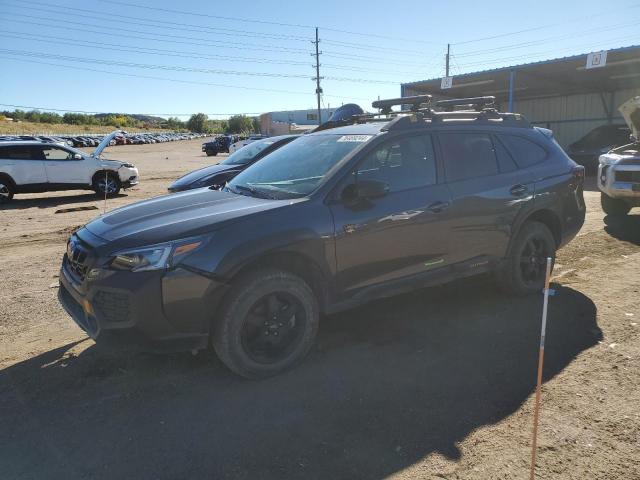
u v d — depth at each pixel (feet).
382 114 16.43
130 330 10.31
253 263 11.12
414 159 13.70
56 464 8.71
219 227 10.80
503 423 9.56
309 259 11.66
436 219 13.56
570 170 16.98
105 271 10.41
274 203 11.83
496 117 16.06
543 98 92.27
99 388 11.21
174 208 12.27
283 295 11.48
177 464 8.64
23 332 14.48
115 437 9.44
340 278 12.18
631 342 12.79
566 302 15.72
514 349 12.63
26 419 10.09
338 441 9.16
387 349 12.84
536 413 7.84
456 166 14.39
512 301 15.96
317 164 13.21
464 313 15.10
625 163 26.23
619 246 22.54
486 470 8.31
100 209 41.29
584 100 86.74
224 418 9.97
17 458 8.89
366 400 10.50
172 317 10.36
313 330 12.03
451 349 12.73
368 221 12.34
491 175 15.02
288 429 9.56
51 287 18.79
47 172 46.78
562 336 13.30
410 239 13.17
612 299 15.83
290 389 11.02
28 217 37.52
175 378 11.59
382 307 15.76
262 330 11.37
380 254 12.69
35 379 11.66
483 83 78.69
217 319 10.88
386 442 9.09
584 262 20.12
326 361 12.26
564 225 16.94
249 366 11.19
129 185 52.21
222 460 8.73
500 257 15.39
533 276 16.43
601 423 9.48
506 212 15.08
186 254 10.36
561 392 10.57
